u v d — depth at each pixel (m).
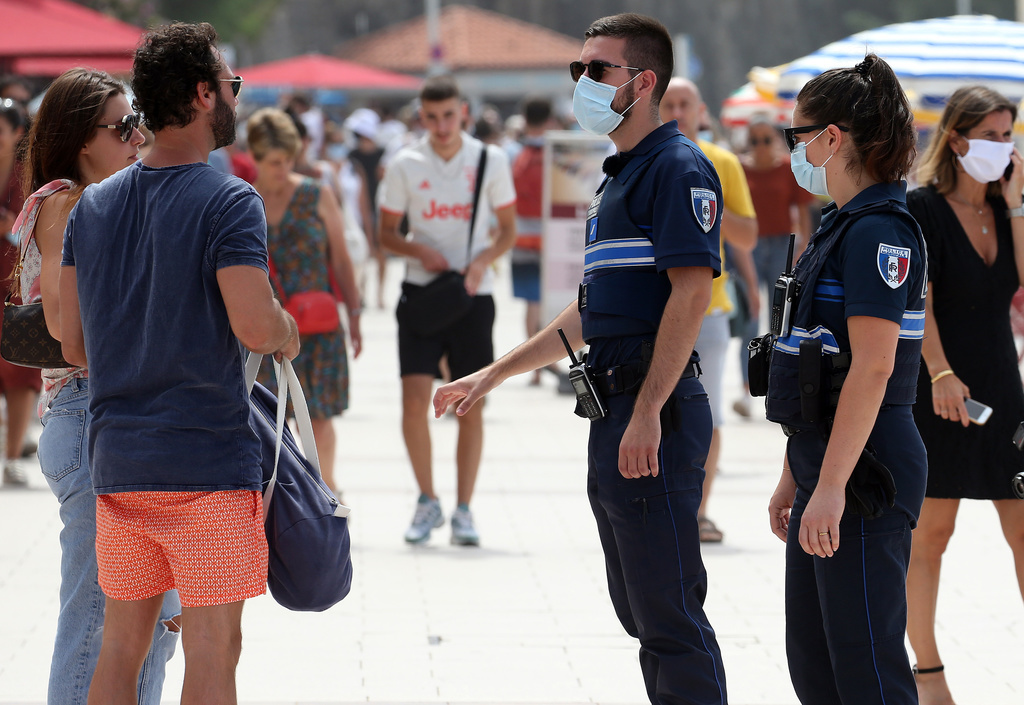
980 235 11.30
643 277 9.31
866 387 8.16
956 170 11.29
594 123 9.66
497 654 13.00
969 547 17.20
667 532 9.26
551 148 28.78
